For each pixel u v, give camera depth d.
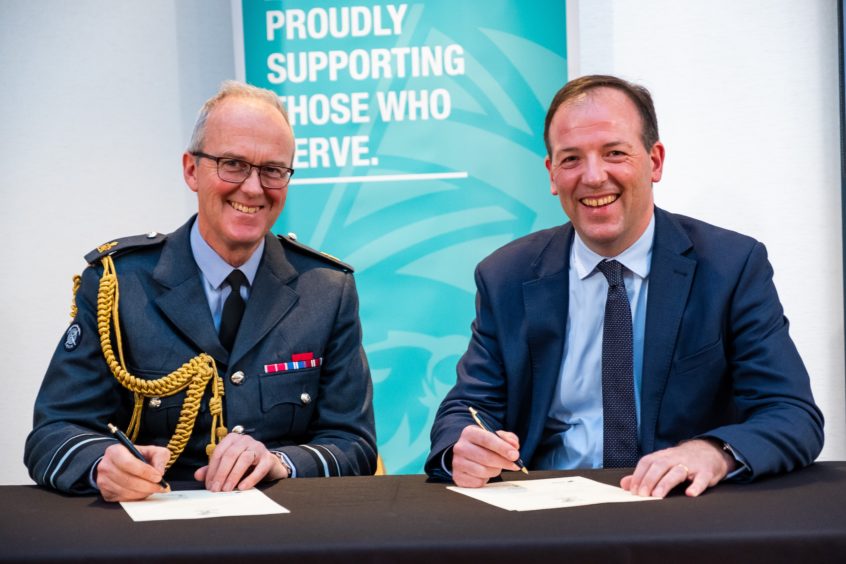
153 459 1.47
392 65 2.89
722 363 1.82
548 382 1.92
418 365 2.92
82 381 1.81
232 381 1.85
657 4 3.05
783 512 1.22
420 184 2.90
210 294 1.92
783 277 3.02
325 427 1.94
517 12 2.87
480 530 1.14
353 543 1.10
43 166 3.24
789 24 2.99
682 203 3.06
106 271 1.88
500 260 2.04
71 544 1.14
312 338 1.93
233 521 1.24
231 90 1.92
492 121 2.88
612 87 1.86
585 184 1.82
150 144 3.23
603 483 1.48
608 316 1.87
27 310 3.26
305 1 2.89
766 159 3.02
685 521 1.17
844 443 3.00
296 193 2.92
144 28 3.21
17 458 3.27
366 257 2.92
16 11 3.22
